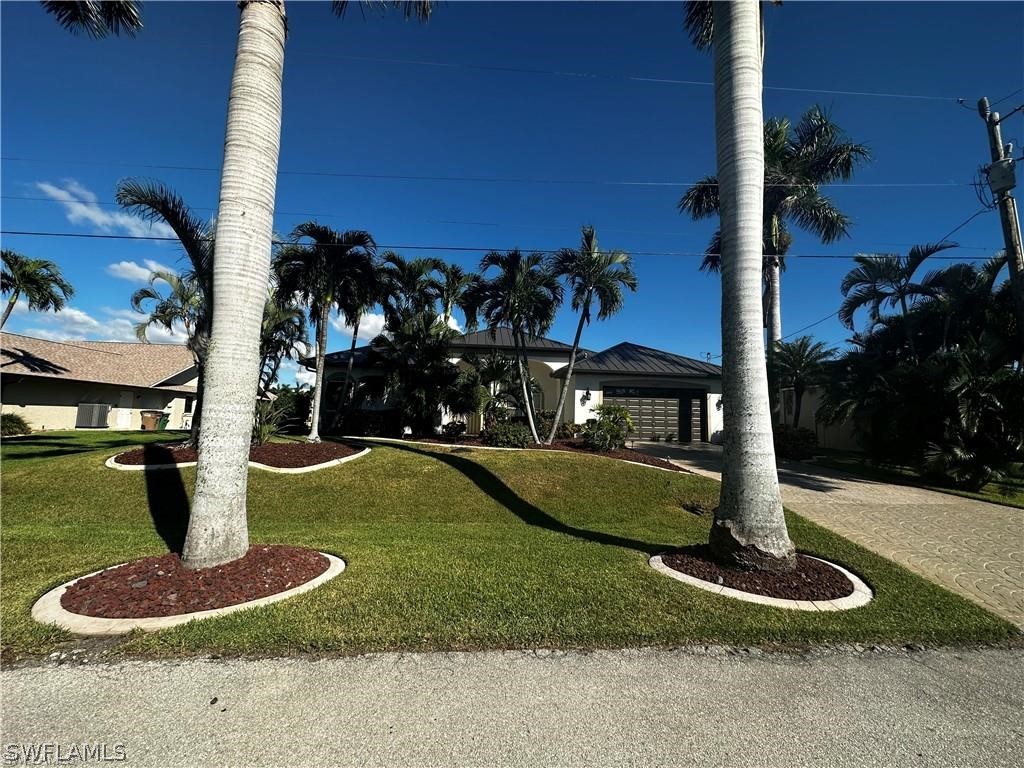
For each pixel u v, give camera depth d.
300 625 3.85
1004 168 11.41
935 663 3.59
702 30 8.42
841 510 9.05
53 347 24.12
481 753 2.49
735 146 5.66
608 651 3.62
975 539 7.31
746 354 5.54
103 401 24.12
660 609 4.34
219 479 5.03
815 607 4.56
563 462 11.70
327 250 12.68
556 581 5.00
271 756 2.45
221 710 2.82
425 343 16.05
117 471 10.03
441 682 3.15
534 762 2.43
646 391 20.53
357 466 10.95
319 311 13.44
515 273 13.23
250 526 7.89
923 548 6.86
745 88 5.66
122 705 2.85
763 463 5.43
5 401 20.20
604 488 10.19
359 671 3.26
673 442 20.16
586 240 13.33
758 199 5.66
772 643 3.83
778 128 18.00
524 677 3.23
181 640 3.59
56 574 5.11
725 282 5.73
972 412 10.80
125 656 3.41
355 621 3.96
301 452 11.62
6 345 21.69
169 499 8.99
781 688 3.18
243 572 4.82
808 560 5.70
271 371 21.91
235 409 5.14
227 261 5.13
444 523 8.31
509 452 12.60
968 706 3.02
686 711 2.89
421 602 4.38
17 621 3.93
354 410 18.75
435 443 14.20
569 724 2.74
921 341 16.42
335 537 6.91
